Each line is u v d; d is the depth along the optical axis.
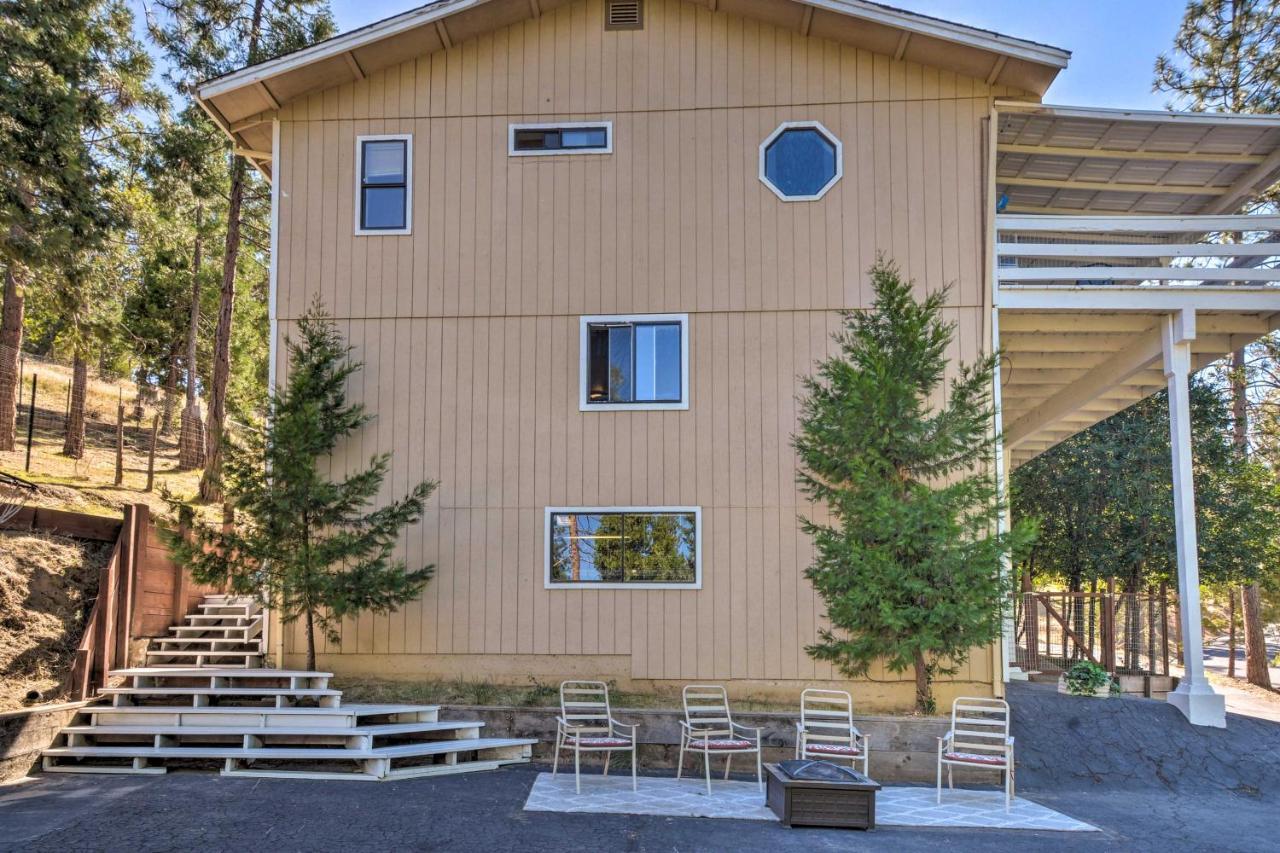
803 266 11.34
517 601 11.14
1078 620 15.35
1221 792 9.85
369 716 10.34
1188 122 11.18
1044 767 10.28
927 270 11.22
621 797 8.84
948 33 10.74
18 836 6.98
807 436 10.69
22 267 14.16
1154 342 12.00
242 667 11.10
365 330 11.59
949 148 11.34
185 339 27.88
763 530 11.04
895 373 9.97
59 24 13.97
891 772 10.30
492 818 7.86
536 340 11.49
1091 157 12.17
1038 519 9.68
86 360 17.00
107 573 10.52
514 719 10.78
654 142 11.65
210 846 6.87
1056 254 11.41
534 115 11.77
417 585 10.87
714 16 11.76
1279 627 36.28
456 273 11.63
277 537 10.48
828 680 10.78
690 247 11.47
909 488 10.09
